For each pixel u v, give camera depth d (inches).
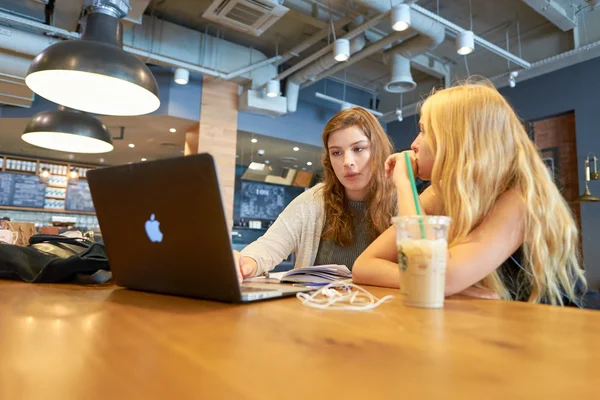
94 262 38.1
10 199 266.1
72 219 290.0
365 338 16.7
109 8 73.8
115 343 15.4
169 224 27.2
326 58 176.7
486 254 33.8
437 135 40.3
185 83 177.2
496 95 40.1
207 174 24.1
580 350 15.1
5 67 145.3
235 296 25.7
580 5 174.6
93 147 130.7
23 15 130.6
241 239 206.7
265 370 12.3
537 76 200.2
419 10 133.4
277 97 202.5
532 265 37.4
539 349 15.2
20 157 271.6
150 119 192.2
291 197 230.5
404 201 40.5
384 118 262.2
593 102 180.4
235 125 203.6
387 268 37.6
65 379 11.2
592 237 176.7
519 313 23.5
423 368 12.7
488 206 37.3
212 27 183.3
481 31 191.0
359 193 62.8
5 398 9.7
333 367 12.7
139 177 27.8
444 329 18.7
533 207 36.7
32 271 38.6
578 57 181.2
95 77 72.0
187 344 15.4
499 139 38.2
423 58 210.2
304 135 228.5
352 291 33.8
